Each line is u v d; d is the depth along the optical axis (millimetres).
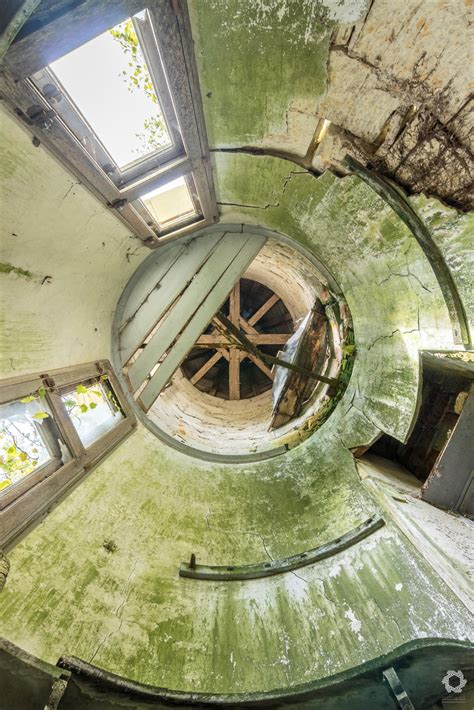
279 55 1123
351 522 2031
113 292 2322
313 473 2381
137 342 2471
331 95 1199
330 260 2229
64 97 1133
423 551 1515
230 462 2572
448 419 2287
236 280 2451
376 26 929
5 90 969
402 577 1574
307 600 1747
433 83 991
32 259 1520
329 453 2398
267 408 4043
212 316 2475
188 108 1270
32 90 1024
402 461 2582
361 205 1617
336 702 1283
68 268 1759
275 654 1566
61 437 1696
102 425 2109
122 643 1453
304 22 1000
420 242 1479
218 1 992
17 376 1524
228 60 1163
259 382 5102
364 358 2289
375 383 2193
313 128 1384
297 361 3098
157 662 1464
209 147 1553
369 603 1588
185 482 2383
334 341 2793
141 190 1645
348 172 1505
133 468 2199
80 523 1697
